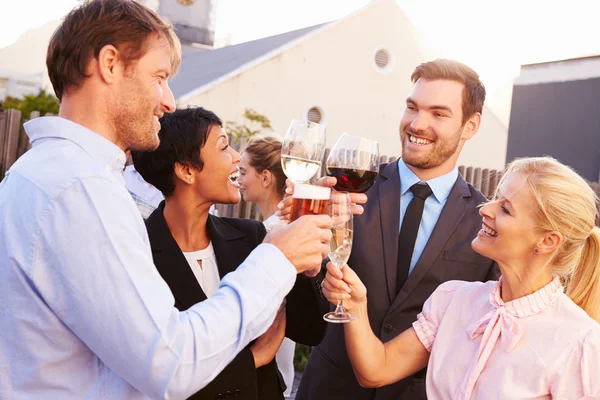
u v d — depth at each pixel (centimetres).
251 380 186
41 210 130
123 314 127
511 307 192
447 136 261
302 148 192
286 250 151
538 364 181
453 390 197
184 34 2622
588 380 176
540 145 1149
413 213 265
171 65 156
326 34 1695
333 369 260
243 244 213
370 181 211
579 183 191
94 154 143
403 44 1819
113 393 139
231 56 1945
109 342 128
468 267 259
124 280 128
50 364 134
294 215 174
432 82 262
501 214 194
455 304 210
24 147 841
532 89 1170
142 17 147
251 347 200
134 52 145
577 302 199
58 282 129
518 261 193
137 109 149
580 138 1084
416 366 214
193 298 192
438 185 269
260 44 2003
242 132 1459
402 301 255
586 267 198
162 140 195
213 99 1563
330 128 1723
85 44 143
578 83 1095
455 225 261
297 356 585
